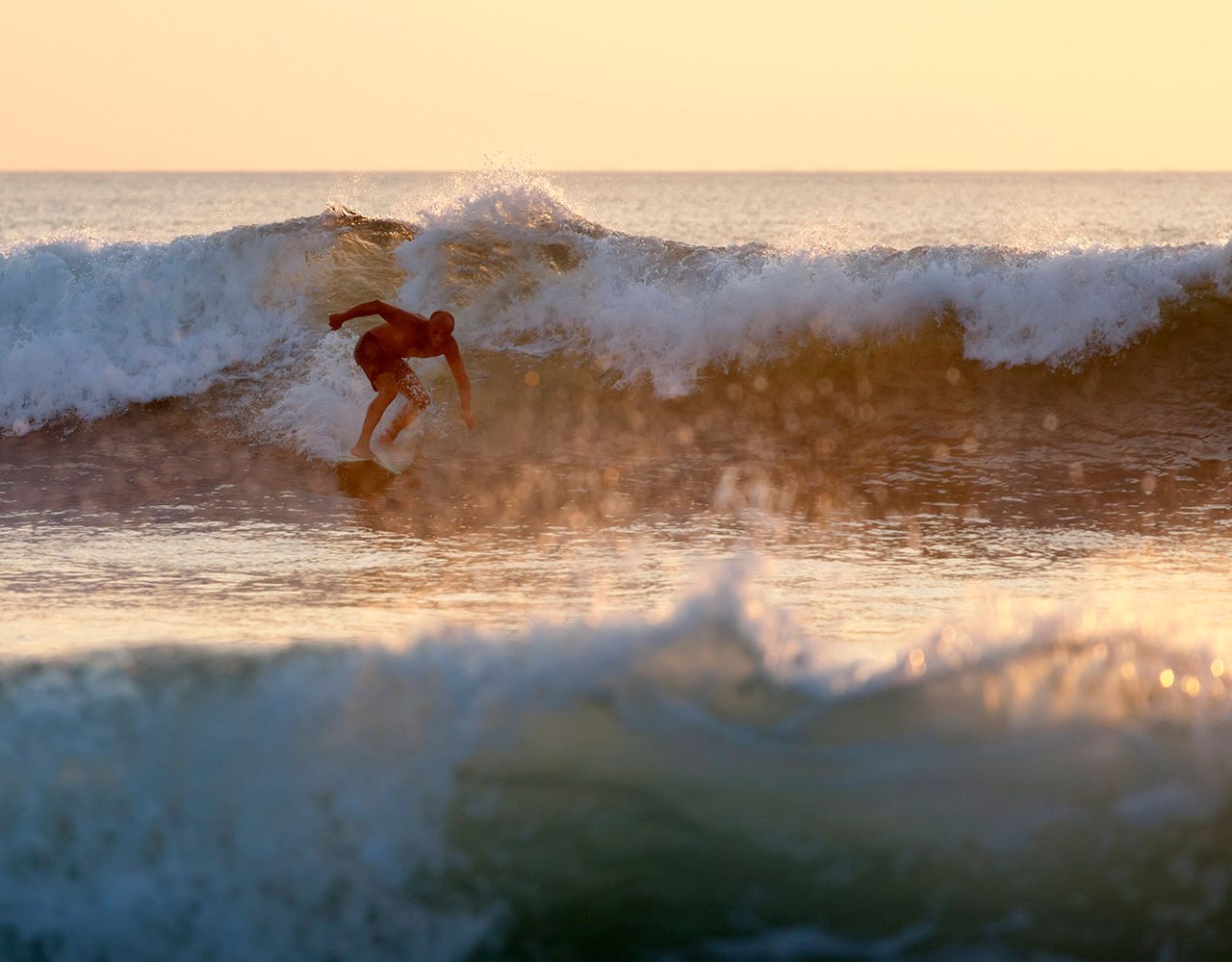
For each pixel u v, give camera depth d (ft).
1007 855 41.70
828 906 40.47
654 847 42.42
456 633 53.26
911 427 123.03
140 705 49.26
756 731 46.73
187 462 118.93
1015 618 53.11
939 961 38.88
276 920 41.39
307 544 93.66
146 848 43.14
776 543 93.56
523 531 97.45
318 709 48.67
